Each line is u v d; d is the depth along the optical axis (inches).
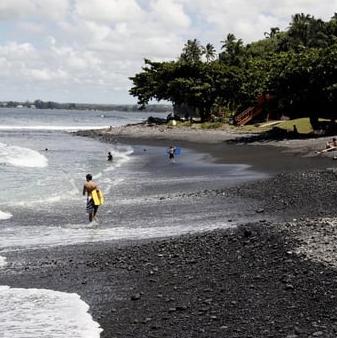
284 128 2667.3
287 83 2410.2
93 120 7829.7
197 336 370.3
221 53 4534.9
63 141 2970.0
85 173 1457.9
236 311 411.2
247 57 4507.9
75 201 989.8
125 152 2282.2
